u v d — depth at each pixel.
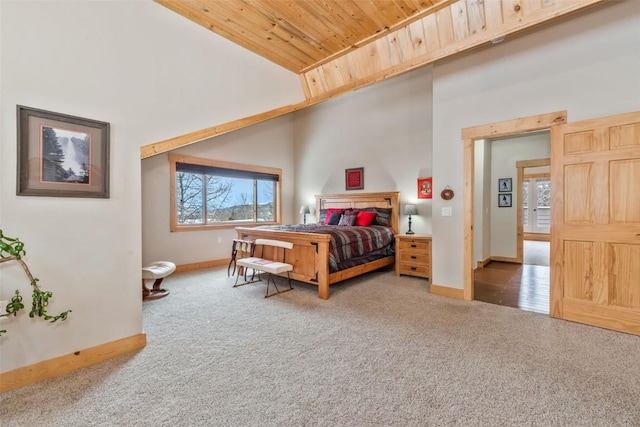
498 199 6.07
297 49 3.42
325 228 4.75
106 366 2.08
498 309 3.21
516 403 1.66
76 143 2.07
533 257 6.49
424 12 2.82
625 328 2.59
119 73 2.31
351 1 2.67
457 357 2.18
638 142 2.51
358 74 3.54
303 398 1.73
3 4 1.80
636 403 1.65
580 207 2.80
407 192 5.60
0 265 1.80
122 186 2.30
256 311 3.17
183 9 2.69
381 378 1.92
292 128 7.39
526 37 3.05
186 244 5.34
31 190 1.89
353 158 6.36
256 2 2.65
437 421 1.53
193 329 2.71
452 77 3.59
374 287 4.11
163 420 1.55
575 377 1.91
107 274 2.21
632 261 2.56
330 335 2.57
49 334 1.96
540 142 5.63
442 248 3.73
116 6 2.29
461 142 3.54
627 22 2.56
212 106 3.03
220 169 5.85
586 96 2.75
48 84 1.96
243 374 1.98
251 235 4.63
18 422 1.53
